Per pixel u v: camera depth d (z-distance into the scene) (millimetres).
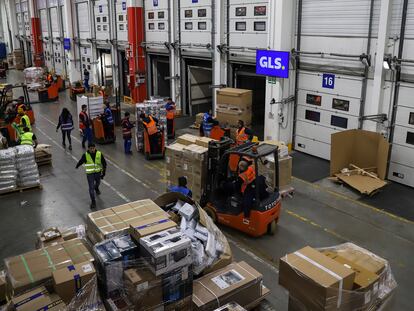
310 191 11383
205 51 18016
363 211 10180
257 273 6520
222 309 5445
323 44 13141
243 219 8805
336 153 11922
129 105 23344
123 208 7301
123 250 5668
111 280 5500
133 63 22312
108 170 13336
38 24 36250
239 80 17078
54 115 21844
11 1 41375
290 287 5461
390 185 11773
